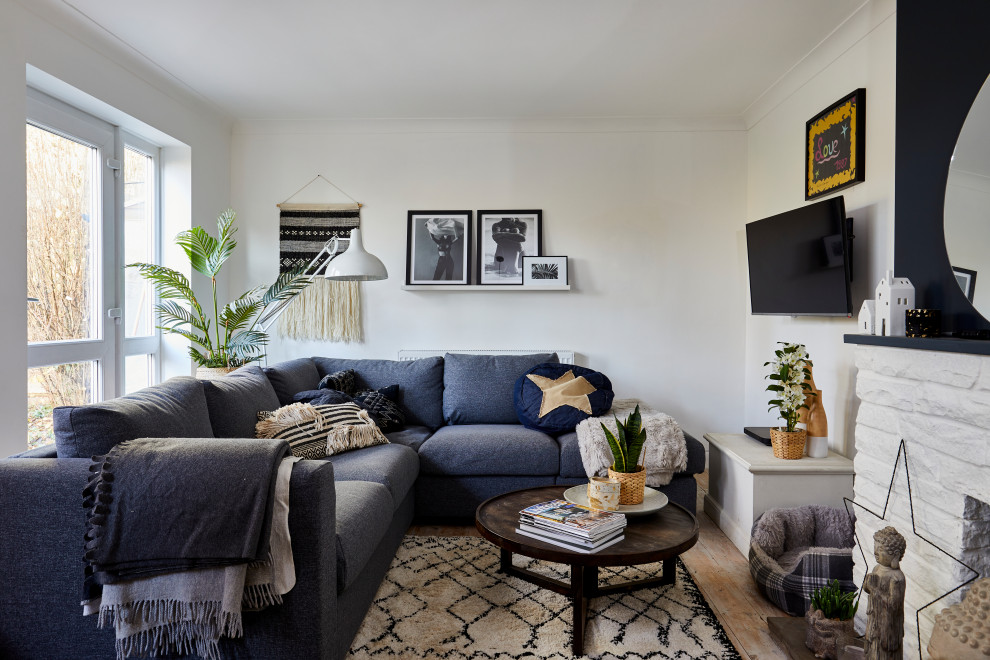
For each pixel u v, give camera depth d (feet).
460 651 6.78
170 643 5.62
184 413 7.25
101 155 11.73
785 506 9.42
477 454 10.91
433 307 15.43
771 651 6.86
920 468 6.39
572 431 11.71
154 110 12.42
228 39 10.75
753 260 12.94
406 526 10.44
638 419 8.07
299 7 9.62
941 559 6.02
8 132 8.94
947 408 5.95
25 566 5.81
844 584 7.50
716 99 13.82
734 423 15.20
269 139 15.52
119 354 12.21
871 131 9.87
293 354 15.56
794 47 11.09
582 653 6.76
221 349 13.24
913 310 6.92
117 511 5.36
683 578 8.77
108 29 10.31
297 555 5.64
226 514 5.31
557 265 15.08
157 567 5.29
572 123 15.16
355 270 11.22
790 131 12.71
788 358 9.80
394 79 12.68
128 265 12.03
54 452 6.36
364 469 8.89
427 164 15.38
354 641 6.94
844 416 10.56
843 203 9.69
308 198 15.51
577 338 15.31
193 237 12.66
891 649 5.42
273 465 5.53
